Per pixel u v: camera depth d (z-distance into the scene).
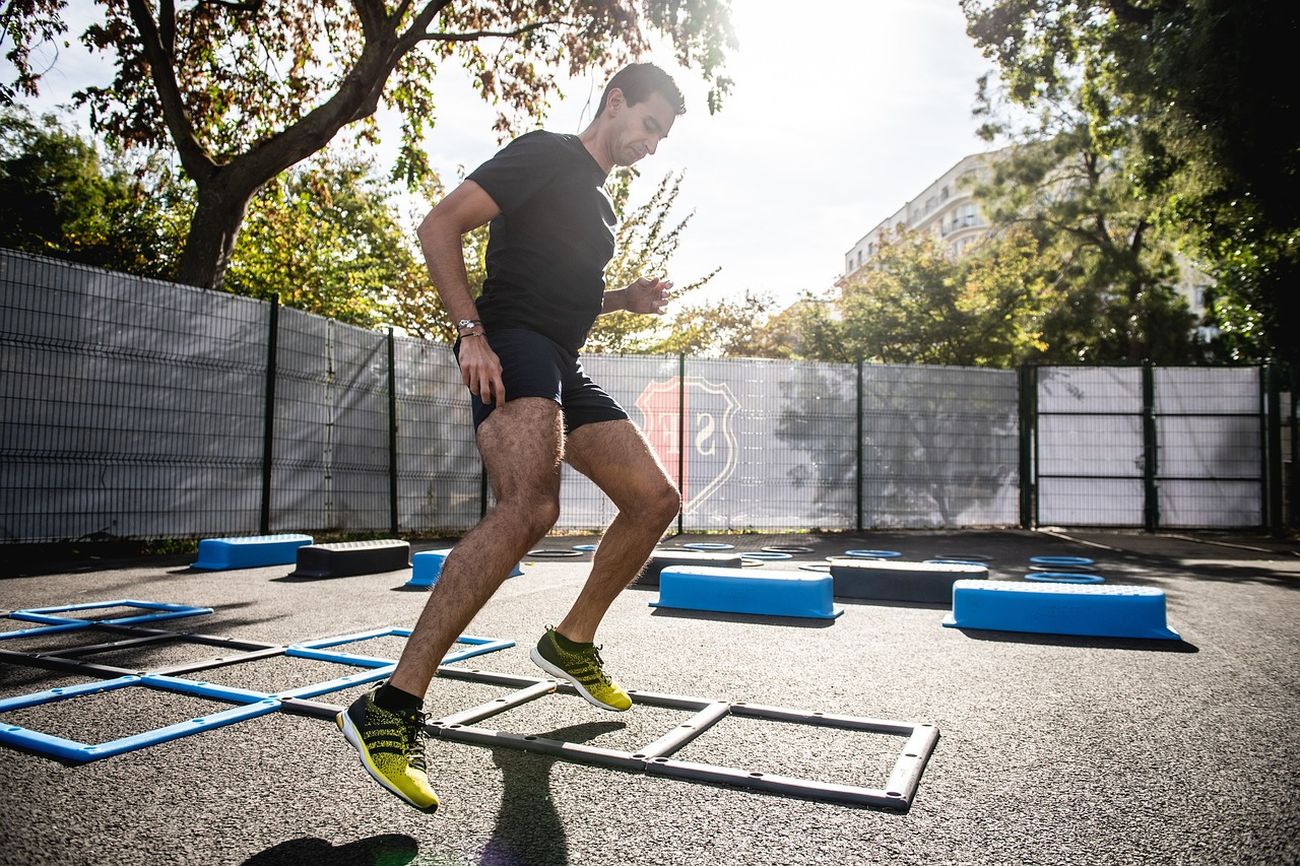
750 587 4.38
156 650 3.23
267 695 2.44
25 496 6.11
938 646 3.52
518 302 2.02
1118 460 11.37
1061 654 3.38
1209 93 11.12
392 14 10.52
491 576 1.70
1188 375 11.41
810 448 10.88
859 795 1.70
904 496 11.07
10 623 3.82
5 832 1.47
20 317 6.09
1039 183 22.67
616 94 2.17
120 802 1.63
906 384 11.14
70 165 24.53
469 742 2.09
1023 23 15.80
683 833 1.54
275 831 1.51
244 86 12.25
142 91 11.38
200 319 7.31
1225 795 1.79
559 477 1.87
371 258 20.66
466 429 10.33
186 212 17.67
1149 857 1.46
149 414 6.89
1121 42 13.71
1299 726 2.34
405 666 1.61
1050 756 2.05
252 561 6.38
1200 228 13.58
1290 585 5.84
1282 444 11.53
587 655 2.31
